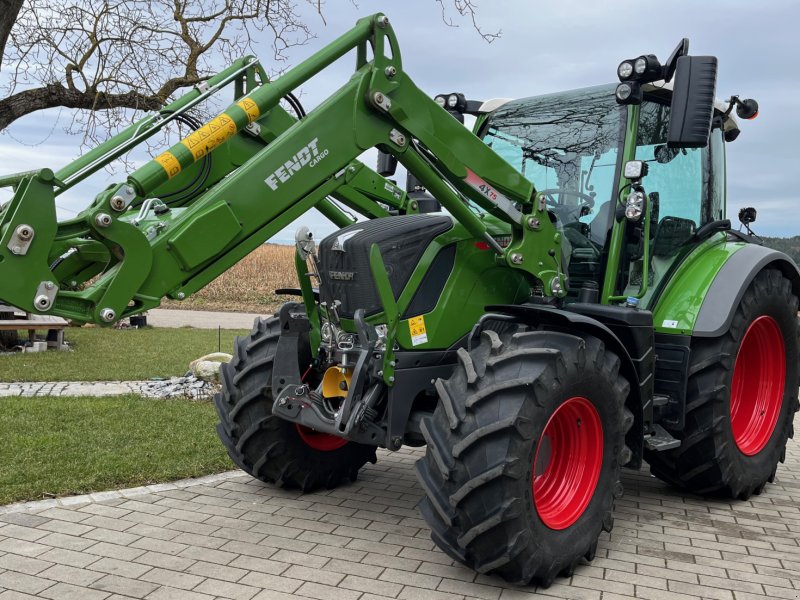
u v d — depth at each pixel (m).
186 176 4.27
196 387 7.85
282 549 3.68
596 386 3.54
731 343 4.47
